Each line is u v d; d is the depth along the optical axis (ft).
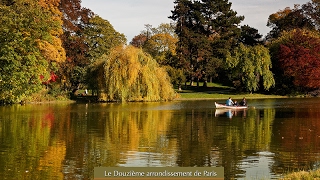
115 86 184.85
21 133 92.17
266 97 242.17
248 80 248.32
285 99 224.53
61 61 189.98
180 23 288.71
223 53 277.44
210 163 63.62
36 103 183.73
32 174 57.31
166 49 303.27
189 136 88.69
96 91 193.88
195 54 274.57
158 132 94.84
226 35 286.66
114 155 69.10
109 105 175.73
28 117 124.36
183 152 71.61
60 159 66.23
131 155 69.21
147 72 191.72
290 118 123.44
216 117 127.65
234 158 66.95
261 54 249.75
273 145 77.82
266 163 63.36
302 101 205.26
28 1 166.71
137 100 192.54
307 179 49.03
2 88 150.71
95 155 69.15
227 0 301.84
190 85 291.79
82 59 217.56
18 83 149.59
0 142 80.84
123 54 188.34
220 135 90.07
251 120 118.52
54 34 188.24
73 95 211.00
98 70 189.98
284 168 60.18
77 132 94.32
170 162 64.34
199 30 297.33
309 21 310.24
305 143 79.56
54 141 82.23
